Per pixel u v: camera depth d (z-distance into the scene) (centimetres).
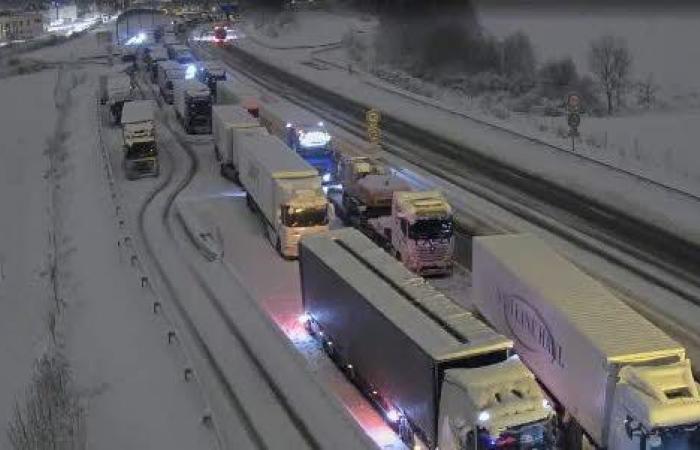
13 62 12388
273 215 3891
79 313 3303
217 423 2381
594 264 3603
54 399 2370
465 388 1898
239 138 4844
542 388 2334
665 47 8462
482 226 4197
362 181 4050
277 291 3416
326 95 8262
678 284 3362
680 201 4381
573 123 5581
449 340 2066
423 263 3441
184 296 3397
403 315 2233
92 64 12012
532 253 2645
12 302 3569
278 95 8294
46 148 6769
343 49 11925
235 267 3725
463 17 10156
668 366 1909
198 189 5119
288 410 2452
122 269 3731
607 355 1952
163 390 2588
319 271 2741
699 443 1806
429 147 5938
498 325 2641
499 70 8581
